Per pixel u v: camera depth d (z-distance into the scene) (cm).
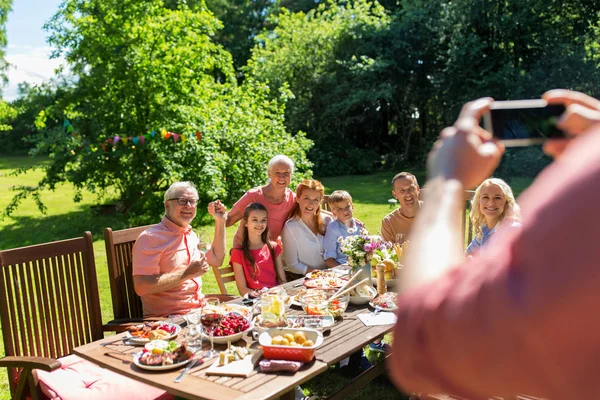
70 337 341
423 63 1603
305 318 300
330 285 364
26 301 318
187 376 239
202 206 992
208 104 1084
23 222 1070
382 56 1612
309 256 467
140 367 249
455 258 41
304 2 2500
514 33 1362
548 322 32
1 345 446
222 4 2580
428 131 1722
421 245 42
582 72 1312
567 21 1356
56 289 336
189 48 1048
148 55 1020
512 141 49
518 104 50
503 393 35
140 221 1002
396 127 1819
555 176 35
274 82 1719
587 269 31
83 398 279
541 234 33
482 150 46
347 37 1686
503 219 389
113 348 275
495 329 34
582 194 32
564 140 47
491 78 1367
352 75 1708
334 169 1686
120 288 376
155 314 369
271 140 1067
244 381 232
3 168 2258
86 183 1027
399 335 39
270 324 289
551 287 32
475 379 35
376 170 1744
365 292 343
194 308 376
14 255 314
